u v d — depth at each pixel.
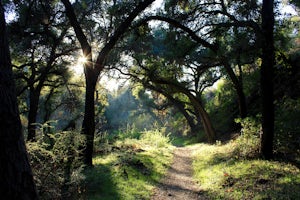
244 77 27.67
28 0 18.53
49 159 6.84
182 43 18.98
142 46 25.69
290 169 9.84
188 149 24.83
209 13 17.44
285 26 16.69
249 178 9.51
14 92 3.33
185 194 9.84
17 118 3.30
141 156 15.99
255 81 26.56
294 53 21.92
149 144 23.59
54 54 21.12
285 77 20.09
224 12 16.91
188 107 44.06
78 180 7.30
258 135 13.54
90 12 19.94
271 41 11.93
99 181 9.42
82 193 8.03
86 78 13.00
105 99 36.16
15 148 3.22
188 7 19.03
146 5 13.56
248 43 12.48
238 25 13.09
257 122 14.18
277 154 12.31
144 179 11.23
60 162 7.38
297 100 14.98
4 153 3.14
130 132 31.22
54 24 20.16
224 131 27.31
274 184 8.43
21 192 3.20
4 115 3.17
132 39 24.78
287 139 12.30
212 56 21.06
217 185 9.94
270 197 7.43
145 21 15.86
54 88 30.22
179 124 50.81
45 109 31.00
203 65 23.70
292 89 17.95
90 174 9.97
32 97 21.98
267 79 11.91
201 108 27.58
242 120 15.56
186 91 29.03
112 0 18.38
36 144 6.43
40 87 21.95
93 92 12.89
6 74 3.26
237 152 13.95
